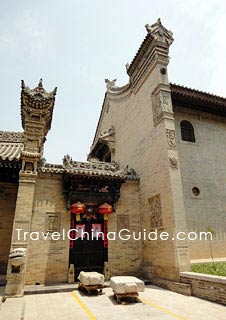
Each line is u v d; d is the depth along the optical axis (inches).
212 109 560.4
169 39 552.7
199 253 432.5
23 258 360.5
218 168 526.3
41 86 491.5
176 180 430.0
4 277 436.5
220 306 283.0
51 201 473.4
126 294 316.5
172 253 395.9
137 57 606.2
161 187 454.0
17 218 395.5
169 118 474.0
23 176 423.5
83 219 491.5
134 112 625.9
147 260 482.3
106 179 500.1
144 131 553.6
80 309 285.3
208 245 446.3
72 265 438.3
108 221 508.4
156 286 420.5
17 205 402.6
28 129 460.4
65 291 384.2
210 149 536.4
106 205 487.2
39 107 473.4
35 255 429.4
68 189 479.8
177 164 443.2
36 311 278.4
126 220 523.8
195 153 512.1
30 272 416.2
